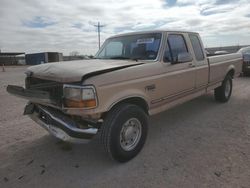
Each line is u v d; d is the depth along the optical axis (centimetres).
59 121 315
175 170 317
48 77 321
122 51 457
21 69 3102
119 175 310
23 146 401
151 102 381
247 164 327
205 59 530
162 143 404
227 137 423
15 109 649
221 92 648
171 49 428
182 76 445
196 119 529
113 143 320
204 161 338
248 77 1217
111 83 310
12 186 289
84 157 362
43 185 291
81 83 291
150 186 284
